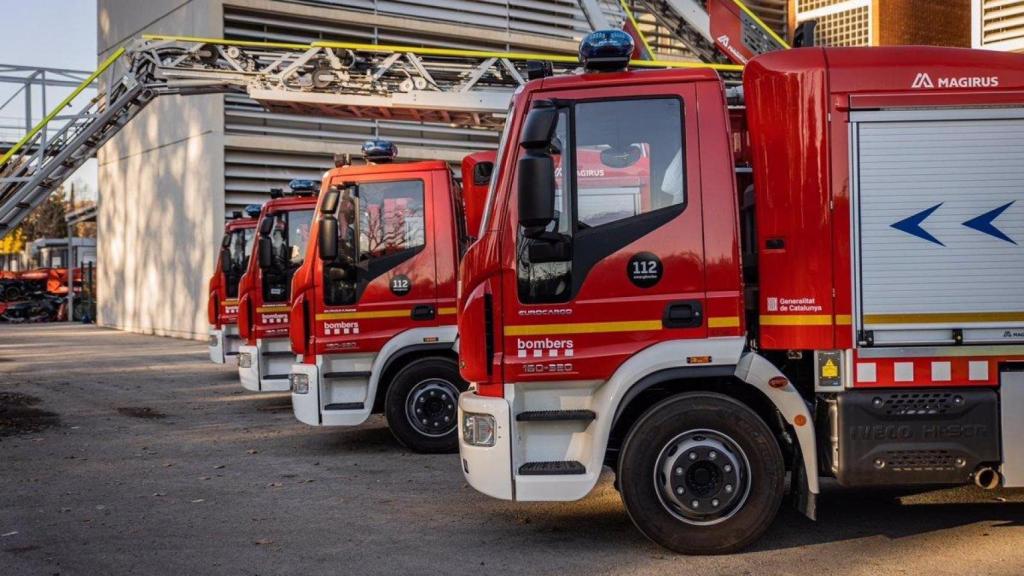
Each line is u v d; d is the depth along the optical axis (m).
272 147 25.55
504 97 14.51
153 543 6.52
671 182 5.96
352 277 9.69
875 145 5.88
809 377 6.14
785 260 5.91
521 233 5.98
